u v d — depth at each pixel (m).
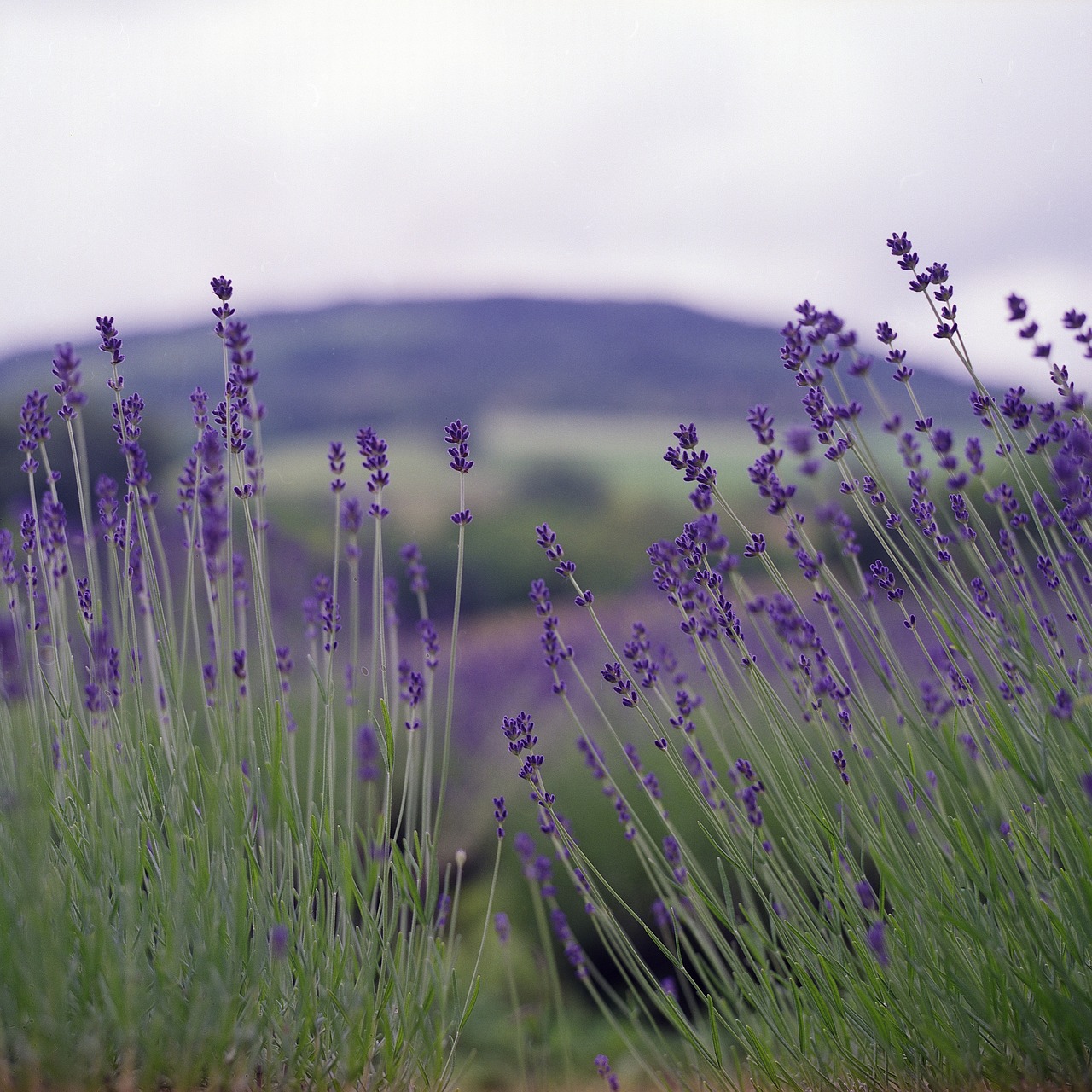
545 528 2.24
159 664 2.03
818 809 2.05
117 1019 1.63
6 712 1.88
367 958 2.00
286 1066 1.93
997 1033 1.74
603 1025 3.58
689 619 2.12
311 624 2.48
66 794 1.99
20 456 8.25
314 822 2.15
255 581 2.05
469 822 4.77
